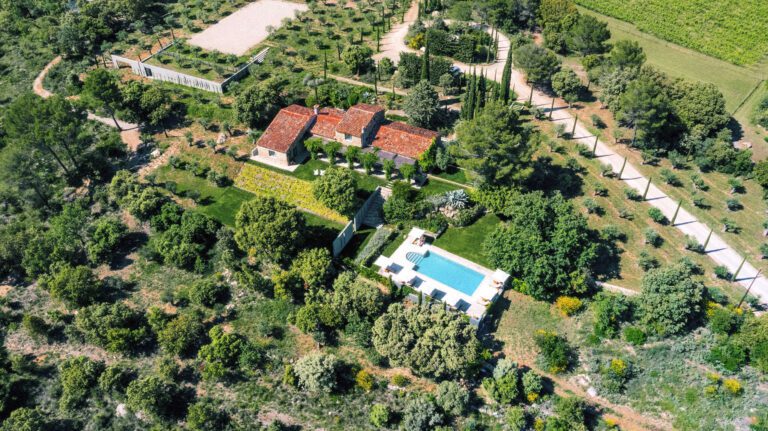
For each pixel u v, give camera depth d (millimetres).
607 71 130375
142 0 159375
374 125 117562
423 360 81250
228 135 122250
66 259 100125
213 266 99188
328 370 82125
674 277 85750
